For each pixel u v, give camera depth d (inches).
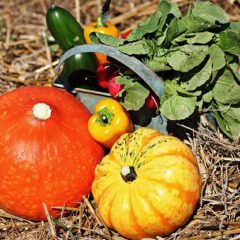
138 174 24.7
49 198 26.1
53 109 26.5
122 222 24.6
